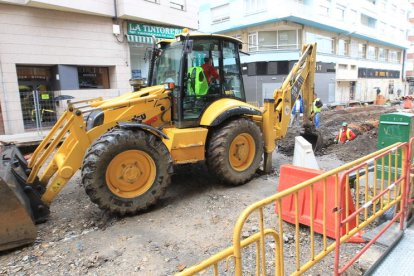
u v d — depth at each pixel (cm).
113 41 1257
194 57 538
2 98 1023
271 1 2133
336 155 768
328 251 274
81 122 448
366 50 3191
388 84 3753
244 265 324
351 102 2620
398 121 458
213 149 531
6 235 359
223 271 316
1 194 353
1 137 947
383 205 349
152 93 513
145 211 466
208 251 356
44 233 409
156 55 611
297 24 2278
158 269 325
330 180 369
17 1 1009
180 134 494
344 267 275
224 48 579
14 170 437
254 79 2309
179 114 514
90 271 326
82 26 1166
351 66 2917
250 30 2341
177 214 455
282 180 416
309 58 720
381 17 3344
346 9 2717
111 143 421
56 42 1112
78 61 1170
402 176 346
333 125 1263
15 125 1053
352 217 278
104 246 372
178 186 572
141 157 453
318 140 766
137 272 321
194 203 493
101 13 1184
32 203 431
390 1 3528
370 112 1781
